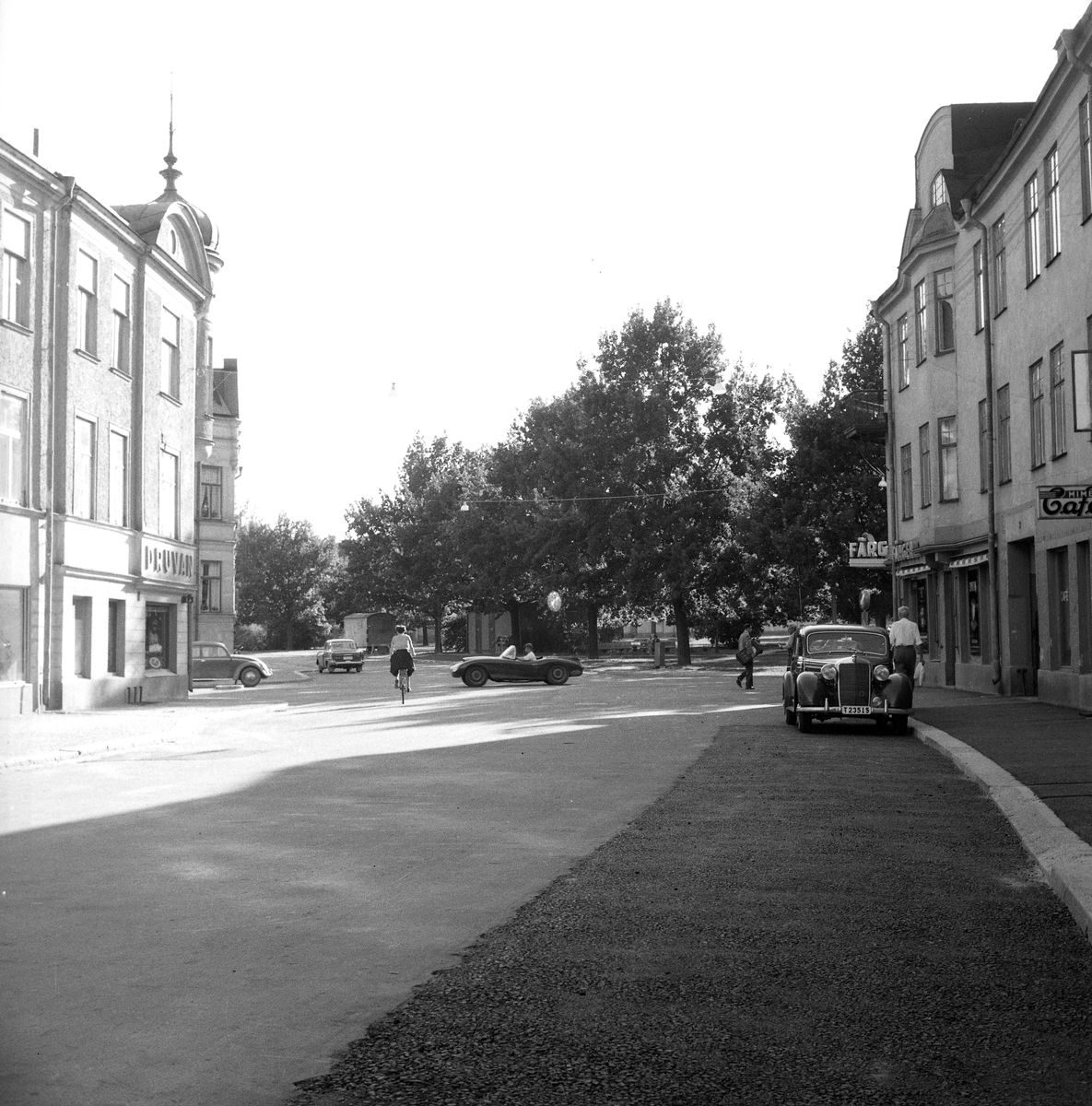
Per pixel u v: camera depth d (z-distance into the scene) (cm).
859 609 5106
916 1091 457
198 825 1074
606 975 604
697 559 5803
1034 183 2586
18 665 2633
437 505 9256
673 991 579
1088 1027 530
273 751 1812
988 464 2925
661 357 6119
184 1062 486
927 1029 527
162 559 3372
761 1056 492
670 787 1322
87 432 2944
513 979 598
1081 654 2323
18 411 2633
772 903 761
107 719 2483
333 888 809
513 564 7431
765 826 1058
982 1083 466
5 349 2569
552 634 8144
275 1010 550
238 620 12331
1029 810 1077
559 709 2744
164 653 3491
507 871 864
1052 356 2456
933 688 3266
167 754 1822
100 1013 547
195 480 3753
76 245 2834
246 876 848
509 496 7706
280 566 12275
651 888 806
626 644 7950
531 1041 509
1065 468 2386
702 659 6681
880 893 791
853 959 635
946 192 3259
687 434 6028
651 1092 454
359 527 10481
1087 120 2223
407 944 664
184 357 3588
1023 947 660
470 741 1917
